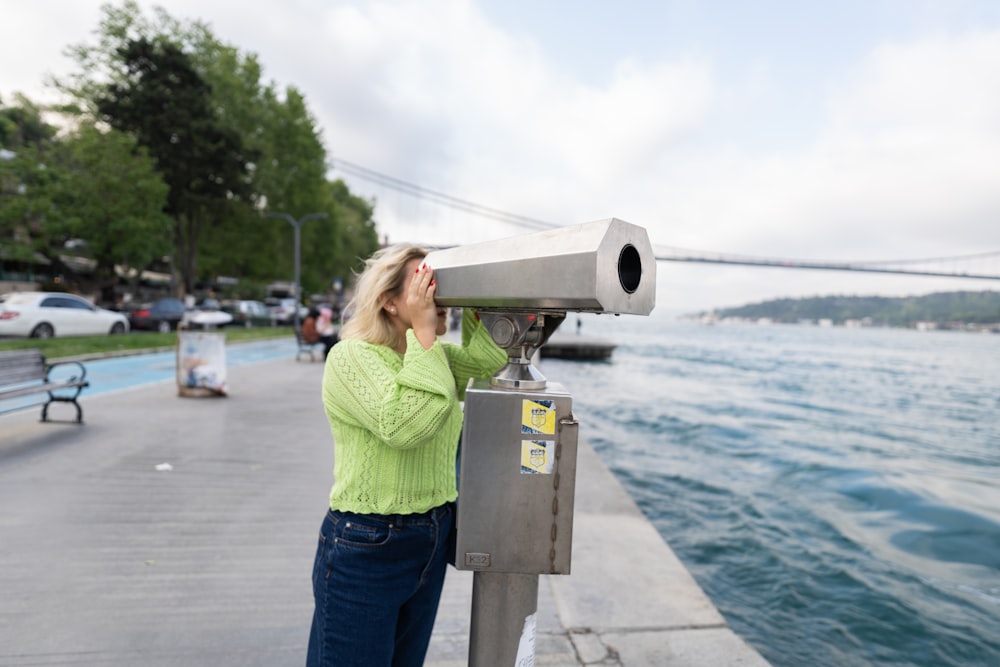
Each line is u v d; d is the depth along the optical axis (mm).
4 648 2076
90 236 23609
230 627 2289
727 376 27078
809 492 6773
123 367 10227
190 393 7508
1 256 25453
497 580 1094
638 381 22594
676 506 6062
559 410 1026
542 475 1035
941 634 3412
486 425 1024
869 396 21219
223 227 33438
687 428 11703
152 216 24500
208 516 3498
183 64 27891
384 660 1198
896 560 4578
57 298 14922
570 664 2072
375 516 1167
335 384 1173
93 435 5316
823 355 54281
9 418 5875
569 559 1053
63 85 26641
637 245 915
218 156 28172
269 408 7012
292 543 3152
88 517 3389
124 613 2355
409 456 1172
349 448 1188
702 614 2449
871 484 7152
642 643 2217
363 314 1271
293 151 34438
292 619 2375
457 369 1381
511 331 1046
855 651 3229
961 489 7438
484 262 985
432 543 1210
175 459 4680
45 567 2727
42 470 4227
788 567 4402
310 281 40562
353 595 1161
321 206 37531
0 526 3188
